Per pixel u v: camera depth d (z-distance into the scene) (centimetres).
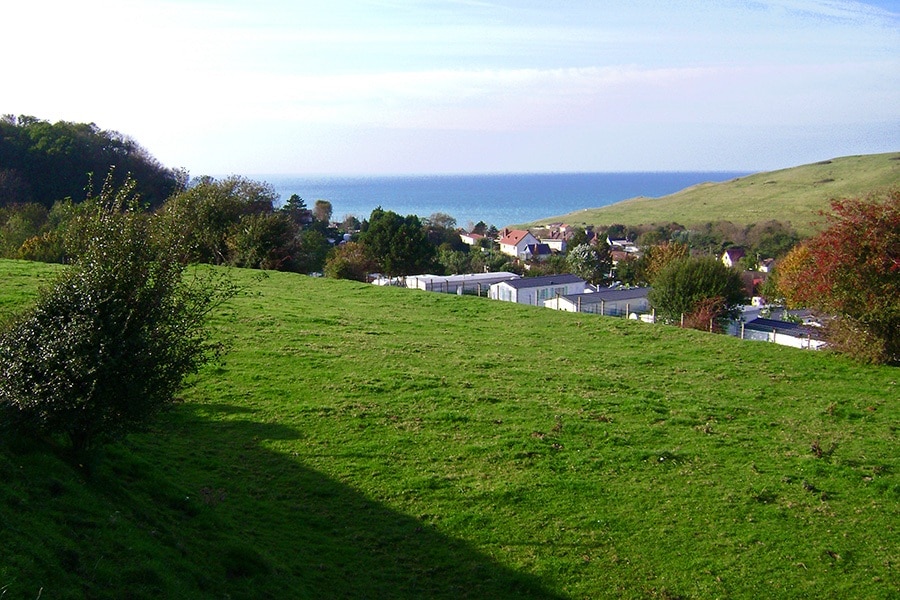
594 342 3275
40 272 3622
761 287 8056
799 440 2044
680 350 3166
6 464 1094
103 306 1192
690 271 4941
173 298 1305
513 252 17500
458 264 11219
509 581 1306
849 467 1841
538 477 1712
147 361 1201
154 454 1598
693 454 1895
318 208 18262
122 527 1078
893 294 2811
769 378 2739
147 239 1254
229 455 1698
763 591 1307
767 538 1484
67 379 1134
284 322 3147
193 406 2000
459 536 1445
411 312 3750
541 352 2997
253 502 1475
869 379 2750
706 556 1414
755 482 1739
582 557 1395
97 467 1256
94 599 873
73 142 10006
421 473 1697
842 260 2888
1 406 1155
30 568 857
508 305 4122
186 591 982
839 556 1421
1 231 6181
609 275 11425
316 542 1365
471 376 2494
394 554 1363
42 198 9506
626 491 1667
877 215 2844
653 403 2306
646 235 18775
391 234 8800
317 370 2416
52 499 1063
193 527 1242
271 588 1116
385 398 2186
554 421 2064
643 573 1354
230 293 1513
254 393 2153
